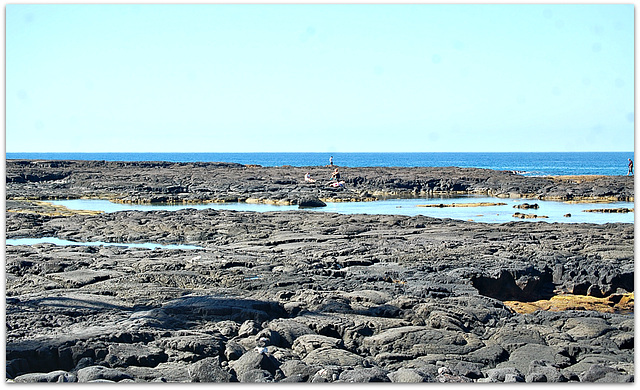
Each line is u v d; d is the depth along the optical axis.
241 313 13.98
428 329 13.16
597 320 14.07
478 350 12.47
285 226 28.48
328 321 13.52
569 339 13.09
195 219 30.89
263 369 10.98
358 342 12.97
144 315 13.77
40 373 11.04
